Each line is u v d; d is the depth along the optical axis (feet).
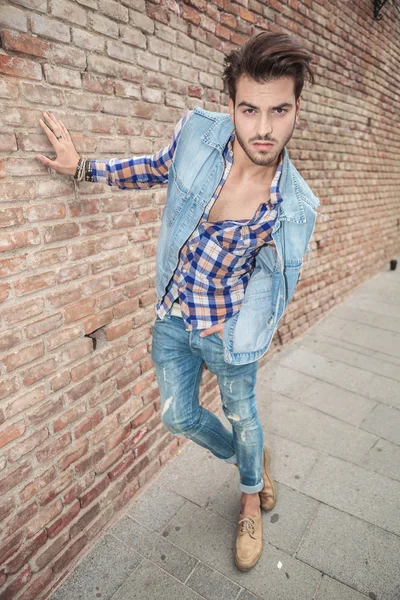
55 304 5.41
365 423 9.36
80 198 5.50
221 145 4.57
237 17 8.21
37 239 5.03
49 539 5.83
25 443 5.30
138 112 6.24
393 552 6.33
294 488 7.58
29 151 4.74
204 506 7.21
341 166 14.79
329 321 15.05
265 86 3.72
